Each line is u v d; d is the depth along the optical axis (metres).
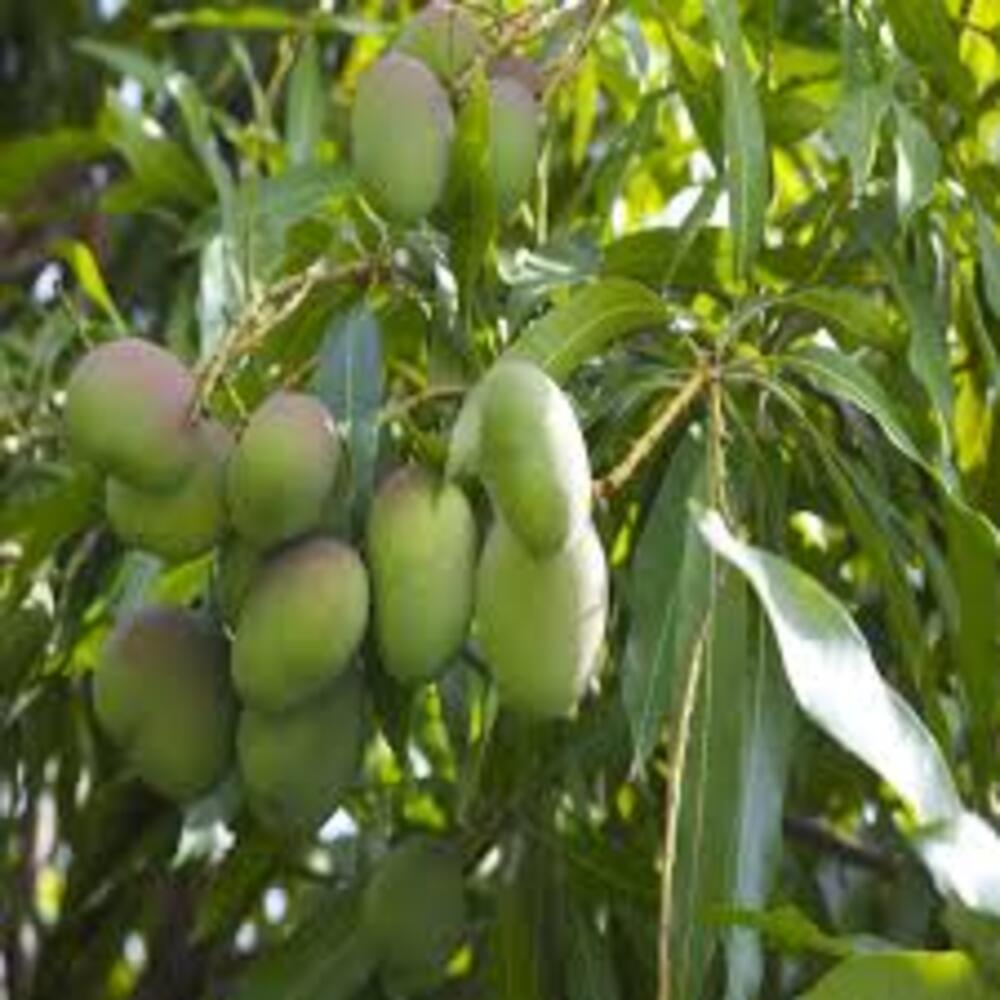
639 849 2.27
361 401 2.03
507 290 2.19
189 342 2.78
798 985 2.28
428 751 2.58
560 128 2.68
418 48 2.09
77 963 2.68
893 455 2.22
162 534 1.94
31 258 3.24
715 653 1.91
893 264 2.18
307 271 2.16
